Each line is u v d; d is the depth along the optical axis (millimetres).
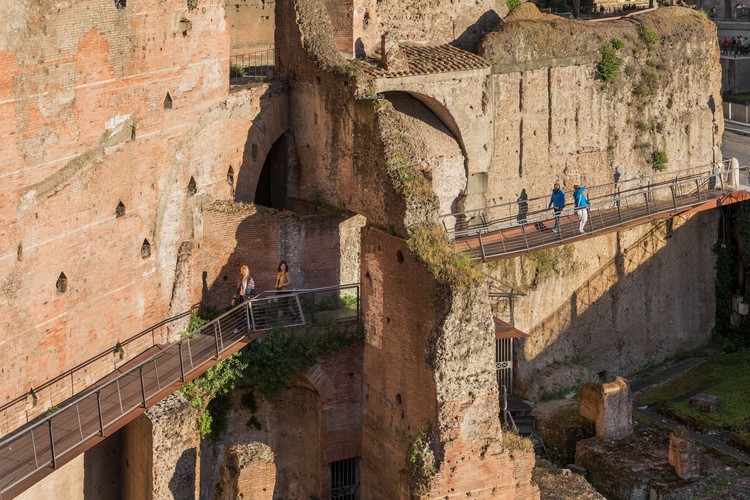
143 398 37844
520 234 49656
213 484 44531
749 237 59719
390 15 51375
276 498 45844
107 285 39562
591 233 49344
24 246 35969
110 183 39250
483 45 51344
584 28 54312
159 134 41188
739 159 65500
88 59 37688
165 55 41000
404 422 41438
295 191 47750
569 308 55094
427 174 43594
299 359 43281
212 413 43969
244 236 44344
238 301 43406
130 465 40469
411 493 39094
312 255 45406
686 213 56719
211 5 43000
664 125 57969
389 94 50344
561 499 42500
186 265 42938
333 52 45906
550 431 50031
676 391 55844
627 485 46125
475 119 51156
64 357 38000
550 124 53719
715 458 48594
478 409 39469
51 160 36656
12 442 35625
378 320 42594
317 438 44656
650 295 58500
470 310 39094
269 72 52875
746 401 53750
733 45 81688
